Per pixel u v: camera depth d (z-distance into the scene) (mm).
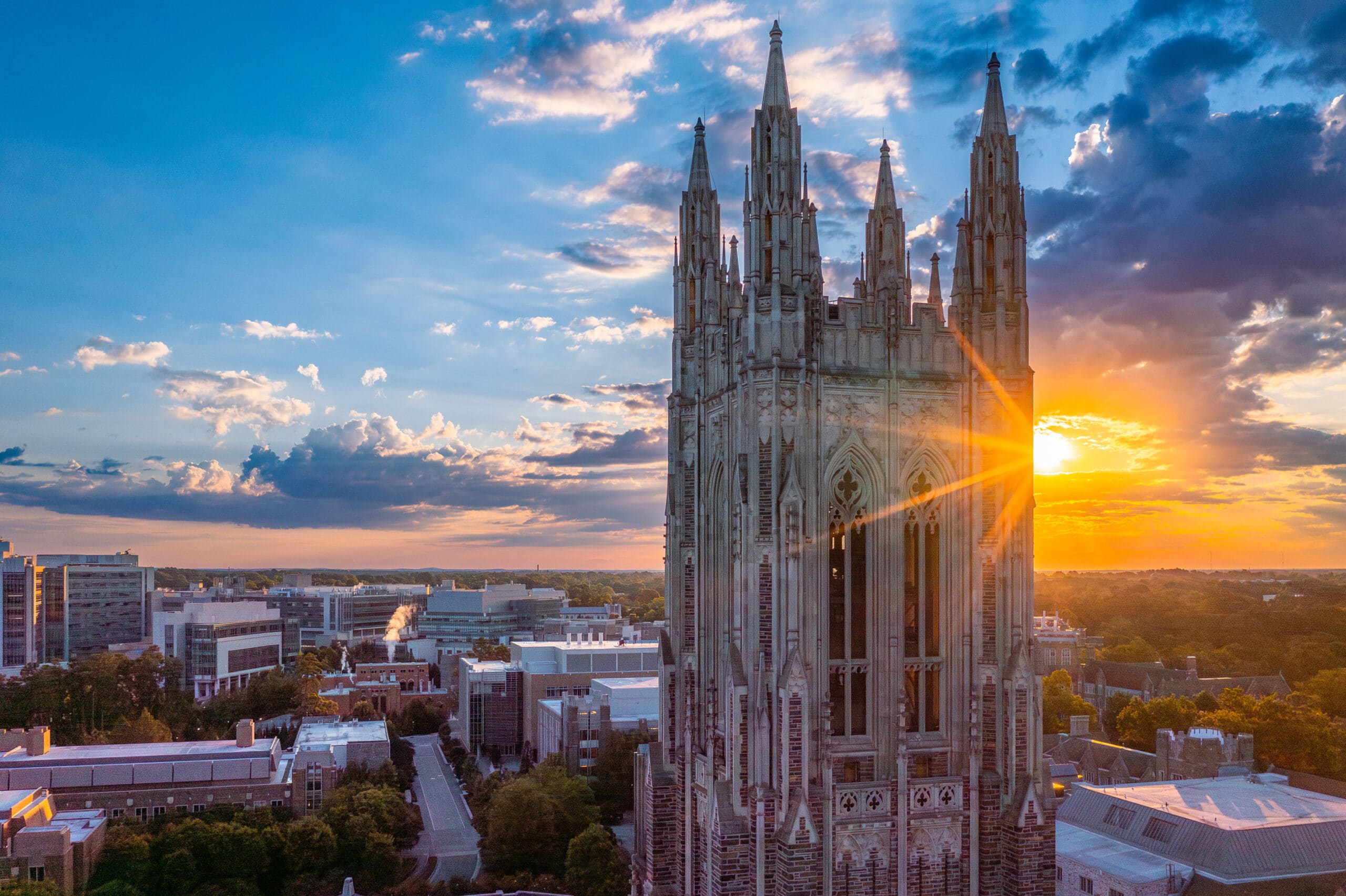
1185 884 102000
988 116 50312
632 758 199375
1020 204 49875
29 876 140500
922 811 46469
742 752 46000
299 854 157000
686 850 53750
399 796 179750
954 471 49000
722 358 52469
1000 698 47656
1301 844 105000
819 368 46938
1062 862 111938
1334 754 171250
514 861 162375
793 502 45344
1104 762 176875
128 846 153250
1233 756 161750
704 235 59750
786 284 46719
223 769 180375
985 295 49781
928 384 48750
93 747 192750
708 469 54688
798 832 43812
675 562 58750
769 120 47625
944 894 46750
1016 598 48156
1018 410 49000
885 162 50219
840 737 46812
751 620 45500
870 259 50594
